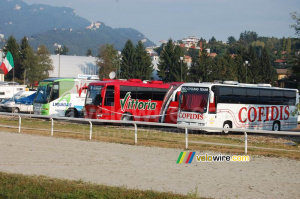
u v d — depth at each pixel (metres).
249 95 36.34
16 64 104.81
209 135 32.84
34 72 96.56
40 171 17.19
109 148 24.17
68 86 45.41
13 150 22.78
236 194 13.77
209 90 33.41
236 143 27.19
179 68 98.19
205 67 96.00
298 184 15.55
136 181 15.58
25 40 108.81
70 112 45.44
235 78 94.75
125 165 18.91
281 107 39.38
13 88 59.41
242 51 108.62
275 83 105.38
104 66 101.19
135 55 102.69
